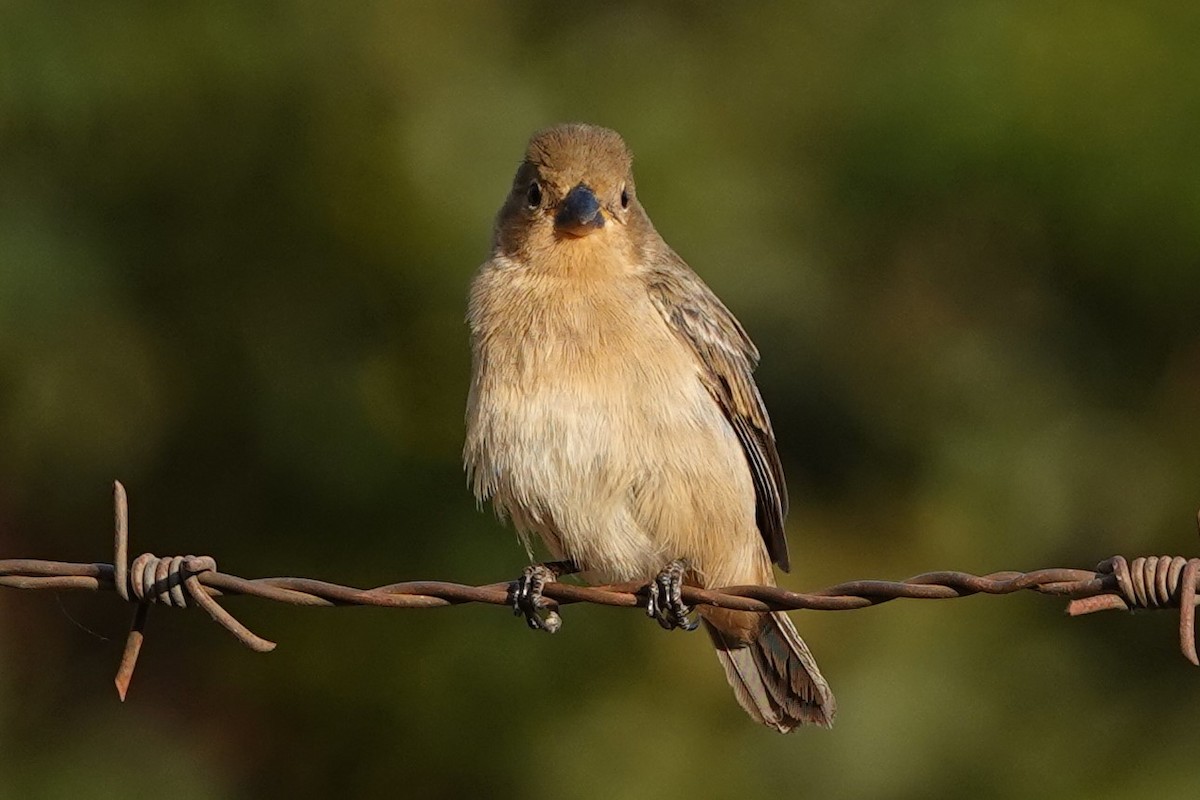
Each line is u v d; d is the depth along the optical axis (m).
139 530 13.88
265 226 13.98
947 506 13.90
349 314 13.84
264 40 14.01
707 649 13.05
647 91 14.57
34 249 13.62
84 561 13.92
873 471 14.13
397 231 13.73
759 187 14.32
